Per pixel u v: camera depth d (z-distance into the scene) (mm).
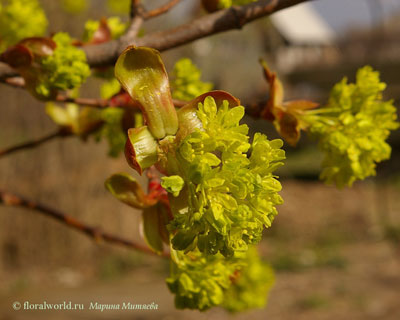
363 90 1187
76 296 6359
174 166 826
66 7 4324
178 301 1136
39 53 1168
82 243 7555
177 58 7695
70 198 7328
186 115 836
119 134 1579
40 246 7414
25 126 7090
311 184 12672
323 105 1263
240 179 751
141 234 1057
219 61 14312
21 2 1637
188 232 783
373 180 12555
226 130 773
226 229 754
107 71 1495
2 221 7238
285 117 1209
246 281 1639
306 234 9242
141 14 1318
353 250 8133
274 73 1237
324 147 1174
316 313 5609
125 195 1039
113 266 7547
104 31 1451
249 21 1235
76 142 7316
